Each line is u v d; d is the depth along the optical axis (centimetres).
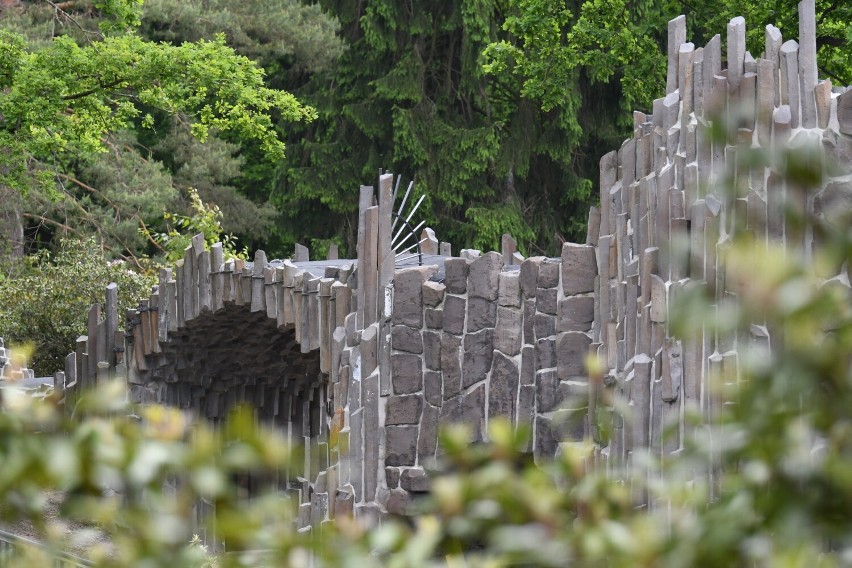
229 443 384
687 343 2038
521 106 7475
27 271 6669
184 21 7550
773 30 2058
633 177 2406
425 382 2880
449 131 7381
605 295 2472
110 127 5406
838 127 2003
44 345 5669
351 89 7762
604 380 2359
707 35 5500
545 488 401
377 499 2906
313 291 3181
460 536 394
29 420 375
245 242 8594
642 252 2269
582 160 7988
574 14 7275
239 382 3938
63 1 7656
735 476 376
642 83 5584
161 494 369
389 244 3008
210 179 7931
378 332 2966
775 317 347
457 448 415
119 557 363
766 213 1878
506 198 7631
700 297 361
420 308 2897
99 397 386
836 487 341
